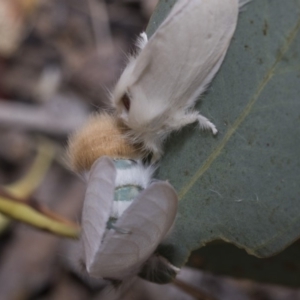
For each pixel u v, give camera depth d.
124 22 0.50
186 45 0.20
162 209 0.19
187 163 0.21
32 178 0.29
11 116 0.42
